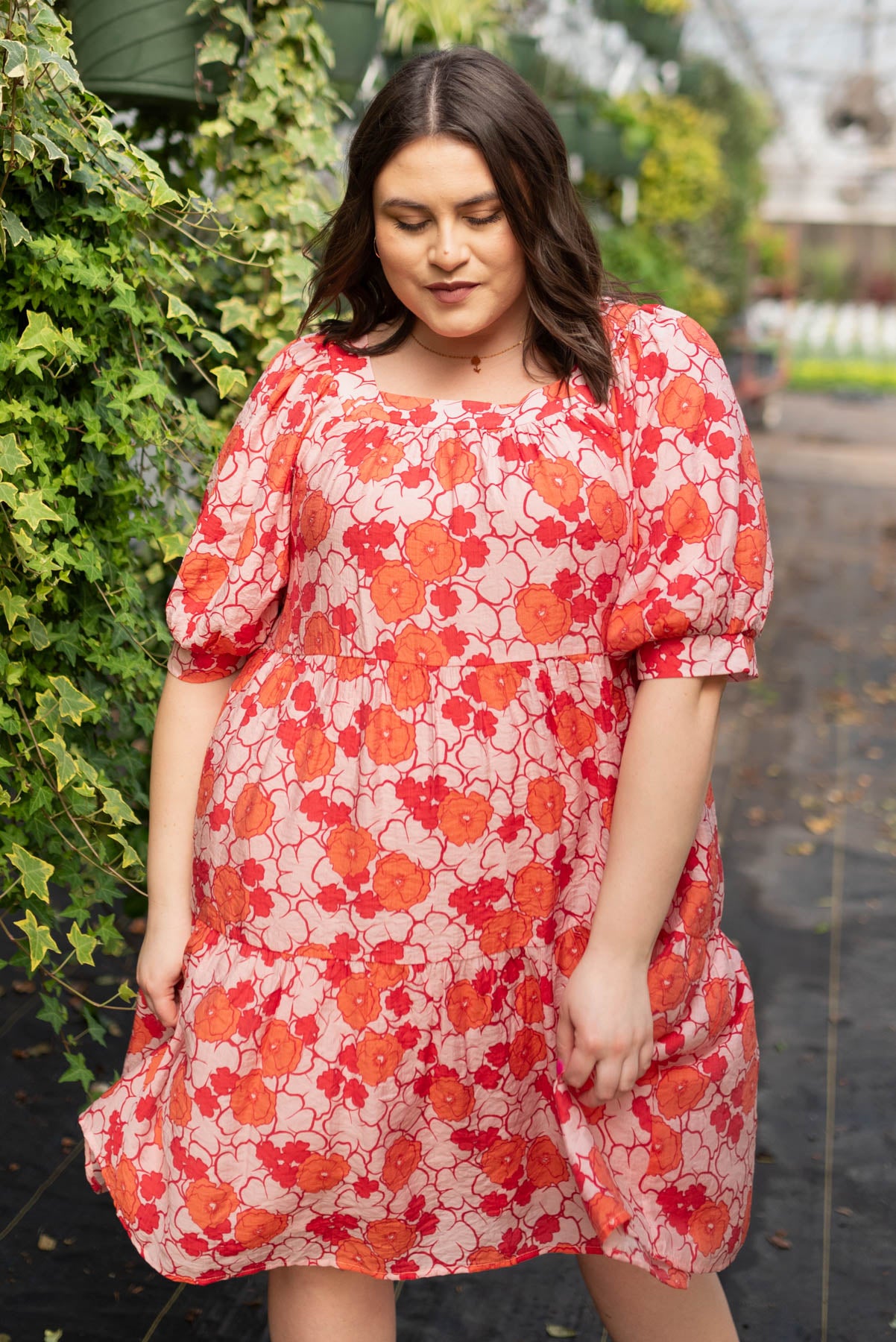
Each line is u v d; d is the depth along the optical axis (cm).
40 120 176
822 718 540
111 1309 210
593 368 126
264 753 131
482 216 121
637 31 934
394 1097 126
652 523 124
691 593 122
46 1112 261
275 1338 141
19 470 185
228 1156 129
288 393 136
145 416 204
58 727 190
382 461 125
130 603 212
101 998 298
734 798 452
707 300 1179
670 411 125
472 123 118
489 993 127
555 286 123
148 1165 136
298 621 133
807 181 2683
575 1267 225
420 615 124
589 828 130
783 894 376
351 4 298
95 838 205
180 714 144
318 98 254
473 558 123
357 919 126
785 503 1044
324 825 127
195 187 259
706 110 1282
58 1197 237
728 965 137
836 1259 227
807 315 2652
